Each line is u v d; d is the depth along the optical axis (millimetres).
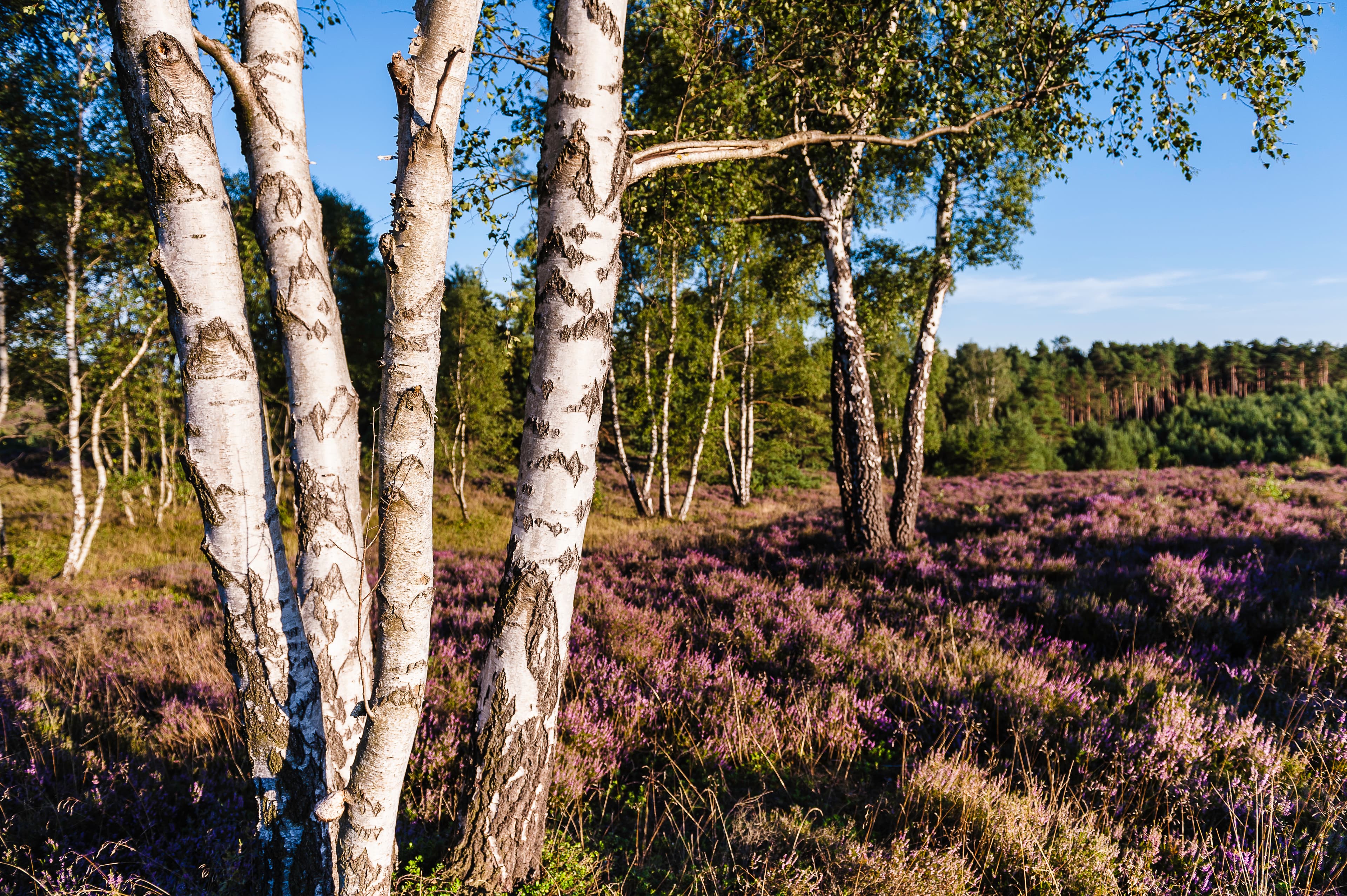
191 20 1568
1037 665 4418
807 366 21312
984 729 3682
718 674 4566
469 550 13305
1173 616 5066
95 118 11219
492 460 22312
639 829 3037
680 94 7207
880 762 3561
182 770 3674
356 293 24266
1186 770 3074
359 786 1696
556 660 2279
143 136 1545
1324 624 4637
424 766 3344
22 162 10539
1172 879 2469
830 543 9812
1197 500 11523
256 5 1714
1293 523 8867
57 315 12656
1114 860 2559
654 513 18547
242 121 1729
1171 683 4074
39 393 14125
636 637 5367
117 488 17000
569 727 3719
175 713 4262
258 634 1744
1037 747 3490
